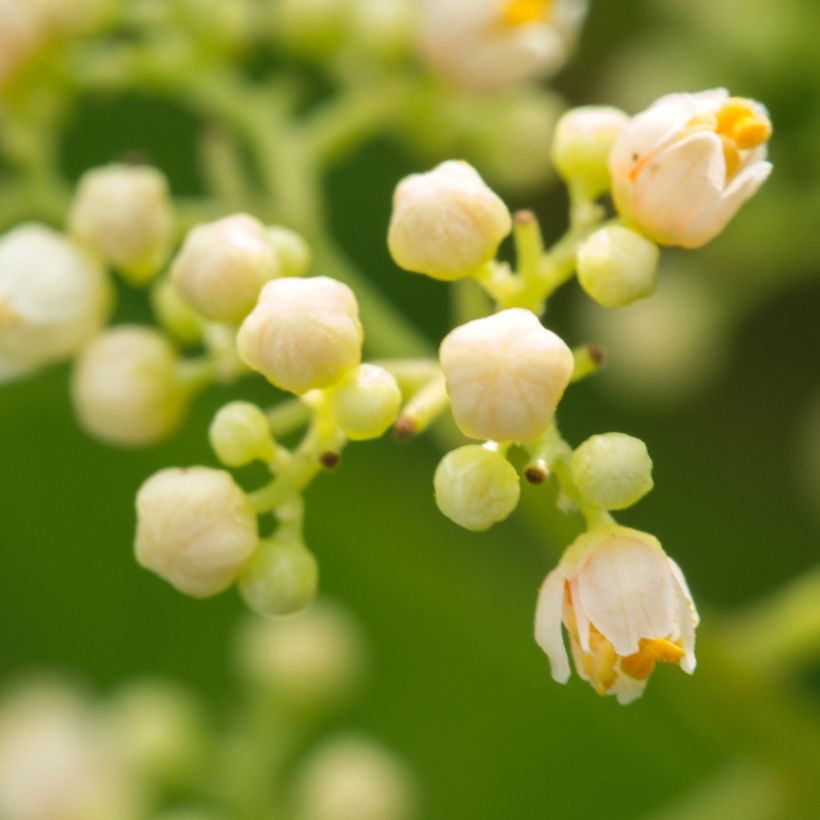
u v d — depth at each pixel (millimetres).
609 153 151
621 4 198
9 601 200
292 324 145
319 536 195
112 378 159
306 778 189
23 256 159
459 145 174
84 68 170
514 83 169
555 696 197
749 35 191
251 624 193
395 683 198
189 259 151
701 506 197
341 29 171
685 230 148
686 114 148
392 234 148
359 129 170
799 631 166
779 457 197
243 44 171
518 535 193
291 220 164
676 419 198
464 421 143
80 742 189
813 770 169
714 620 166
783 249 194
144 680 201
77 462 199
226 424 149
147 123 198
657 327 197
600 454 143
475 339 142
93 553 200
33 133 168
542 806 197
